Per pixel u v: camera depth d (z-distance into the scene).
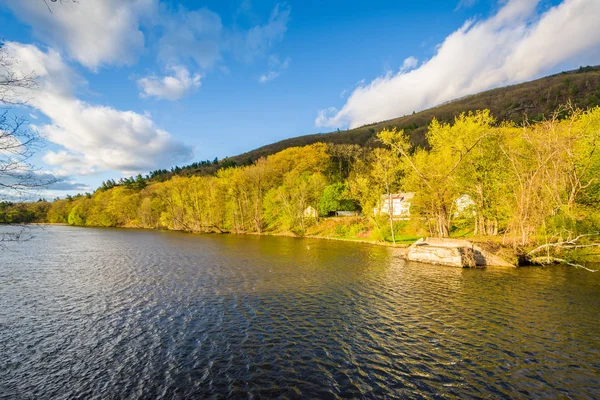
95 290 24.94
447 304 20.86
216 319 18.34
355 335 15.98
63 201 167.62
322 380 11.88
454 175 43.16
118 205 129.62
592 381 11.82
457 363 13.16
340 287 25.44
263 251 48.56
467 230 54.31
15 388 11.51
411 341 15.28
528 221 35.09
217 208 97.06
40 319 18.56
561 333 16.11
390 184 54.84
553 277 28.66
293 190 84.44
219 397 10.82
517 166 37.09
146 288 25.45
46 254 46.47
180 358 13.71
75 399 10.82
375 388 11.34
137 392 11.20
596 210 35.62
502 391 11.19
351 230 70.25
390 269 33.16
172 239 72.12
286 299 22.19
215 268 34.03
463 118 46.75
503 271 31.75
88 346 14.98
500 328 16.78
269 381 11.84
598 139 34.34
